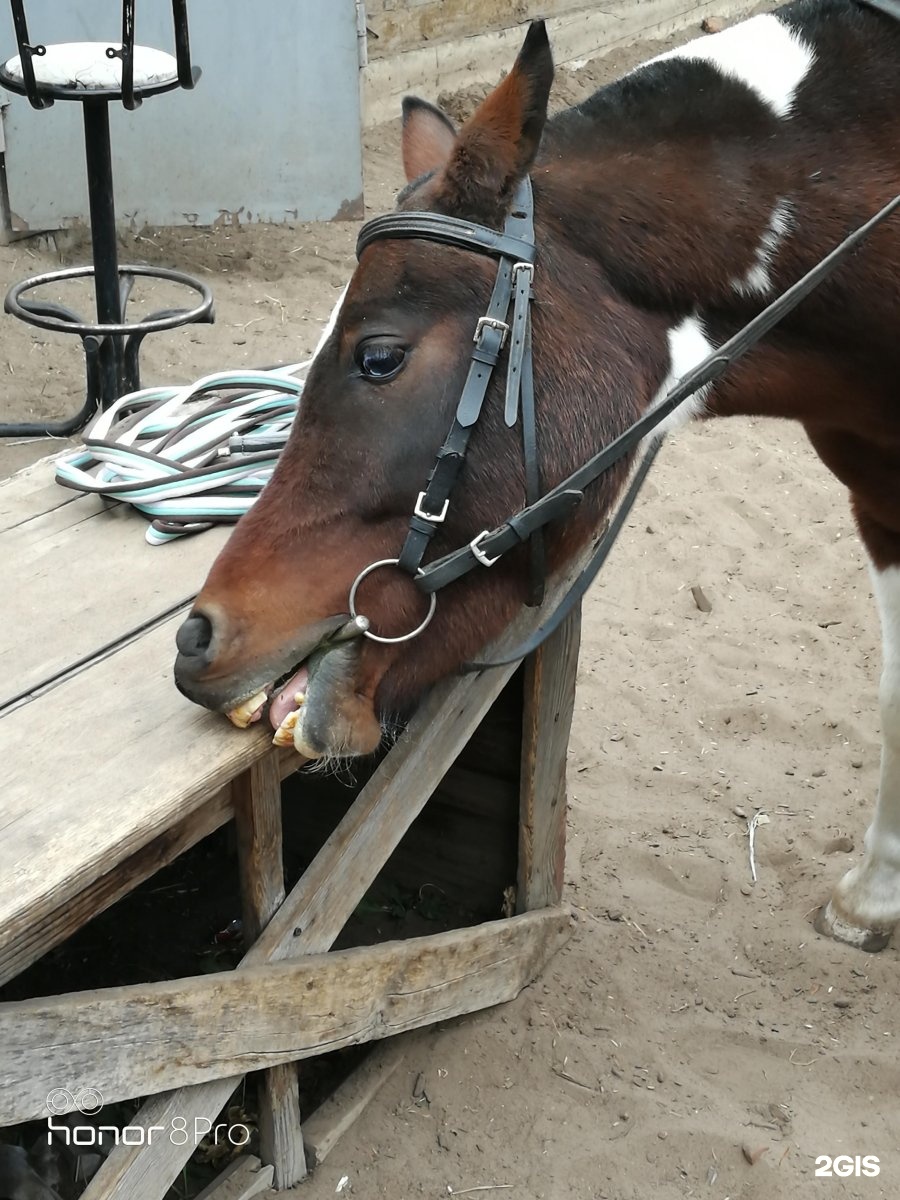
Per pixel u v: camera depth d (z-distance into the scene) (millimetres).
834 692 3572
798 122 1846
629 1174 2207
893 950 2721
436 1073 2363
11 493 2400
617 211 1748
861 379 1979
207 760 1707
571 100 8016
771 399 1960
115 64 3383
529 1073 2387
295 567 1644
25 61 3180
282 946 1979
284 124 5914
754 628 3852
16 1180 1988
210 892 2793
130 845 1582
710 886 2895
